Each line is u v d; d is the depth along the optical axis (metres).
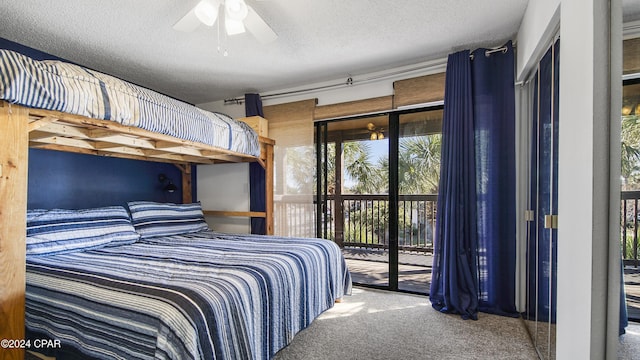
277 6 1.96
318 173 3.51
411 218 3.04
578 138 1.11
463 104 2.54
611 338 0.96
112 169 3.19
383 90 3.07
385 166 3.35
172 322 1.17
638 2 0.89
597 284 0.98
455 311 2.48
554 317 1.62
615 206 0.95
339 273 2.63
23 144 1.42
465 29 2.29
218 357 1.24
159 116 2.10
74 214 2.41
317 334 2.14
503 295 2.45
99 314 1.32
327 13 2.05
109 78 1.86
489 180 2.50
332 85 3.31
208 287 1.40
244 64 2.89
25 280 1.48
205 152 3.06
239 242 2.59
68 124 1.79
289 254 2.09
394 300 2.82
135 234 2.70
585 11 1.06
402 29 2.28
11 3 1.87
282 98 3.58
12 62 1.36
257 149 3.19
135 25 2.17
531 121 2.20
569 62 1.22
